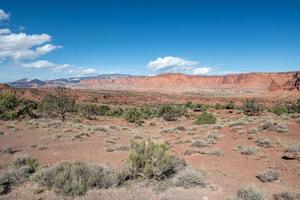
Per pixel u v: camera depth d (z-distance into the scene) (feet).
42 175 30.07
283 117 114.11
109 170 31.78
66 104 146.10
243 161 42.65
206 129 88.63
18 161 39.04
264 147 53.88
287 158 43.27
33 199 24.94
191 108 242.58
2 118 127.75
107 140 68.90
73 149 56.80
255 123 93.04
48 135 79.30
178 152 51.03
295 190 28.73
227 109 233.76
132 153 31.99
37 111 162.09
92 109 173.78
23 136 77.92
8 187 28.40
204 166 39.34
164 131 90.38
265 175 32.45
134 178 31.63
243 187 27.27
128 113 139.44
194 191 27.99
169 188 28.73
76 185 26.30
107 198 25.11
